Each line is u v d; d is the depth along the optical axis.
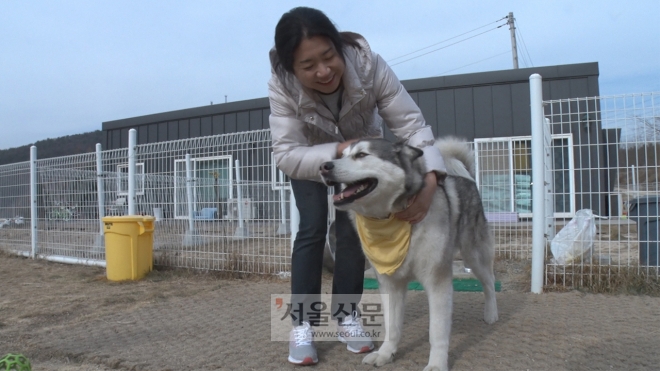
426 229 2.50
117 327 3.62
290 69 2.46
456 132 12.28
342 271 2.98
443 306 2.54
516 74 11.80
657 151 4.41
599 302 3.94
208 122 15.06
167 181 6.38
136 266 5.60
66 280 5.66
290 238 5.34
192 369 2.66
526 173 9.65
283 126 2.68
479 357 2.73
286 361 2.76
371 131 3.05
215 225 5.95
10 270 6.40
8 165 8.07
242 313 3.94
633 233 6.99
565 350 2.79
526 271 5.21
